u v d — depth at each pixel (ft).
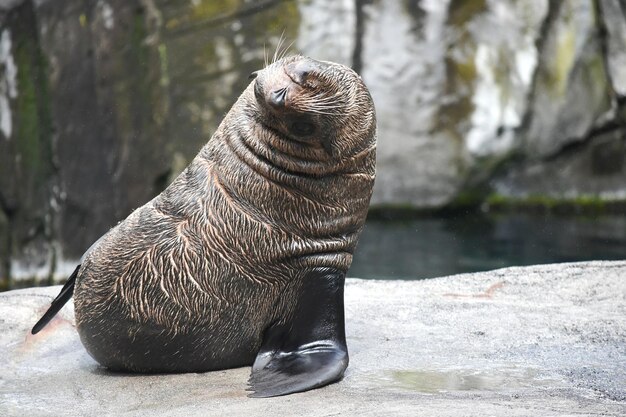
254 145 25.22
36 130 74.84
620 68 90.84
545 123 91.30
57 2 75.46
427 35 90.79
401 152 90.22
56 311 27.43
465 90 90.84
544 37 91.71
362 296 36.01
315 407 21.72
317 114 24.07
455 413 20.29
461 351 27.91
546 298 35.17
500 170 91.56
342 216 25.94
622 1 90.58
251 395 23.21
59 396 24.85
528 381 24.23
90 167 78.02
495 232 77.56
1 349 30.17
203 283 25.32
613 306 33.65
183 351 26.13
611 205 88.74
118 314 25.67
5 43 72.90
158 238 25.39
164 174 83.10
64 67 76.07
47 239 75.10
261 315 26.04
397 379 24.63
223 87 85.56
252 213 25.30
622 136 90.43
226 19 85.46
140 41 81.76
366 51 90.22
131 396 24.48
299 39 87.92
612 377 24.63
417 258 66.90
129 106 80.94
